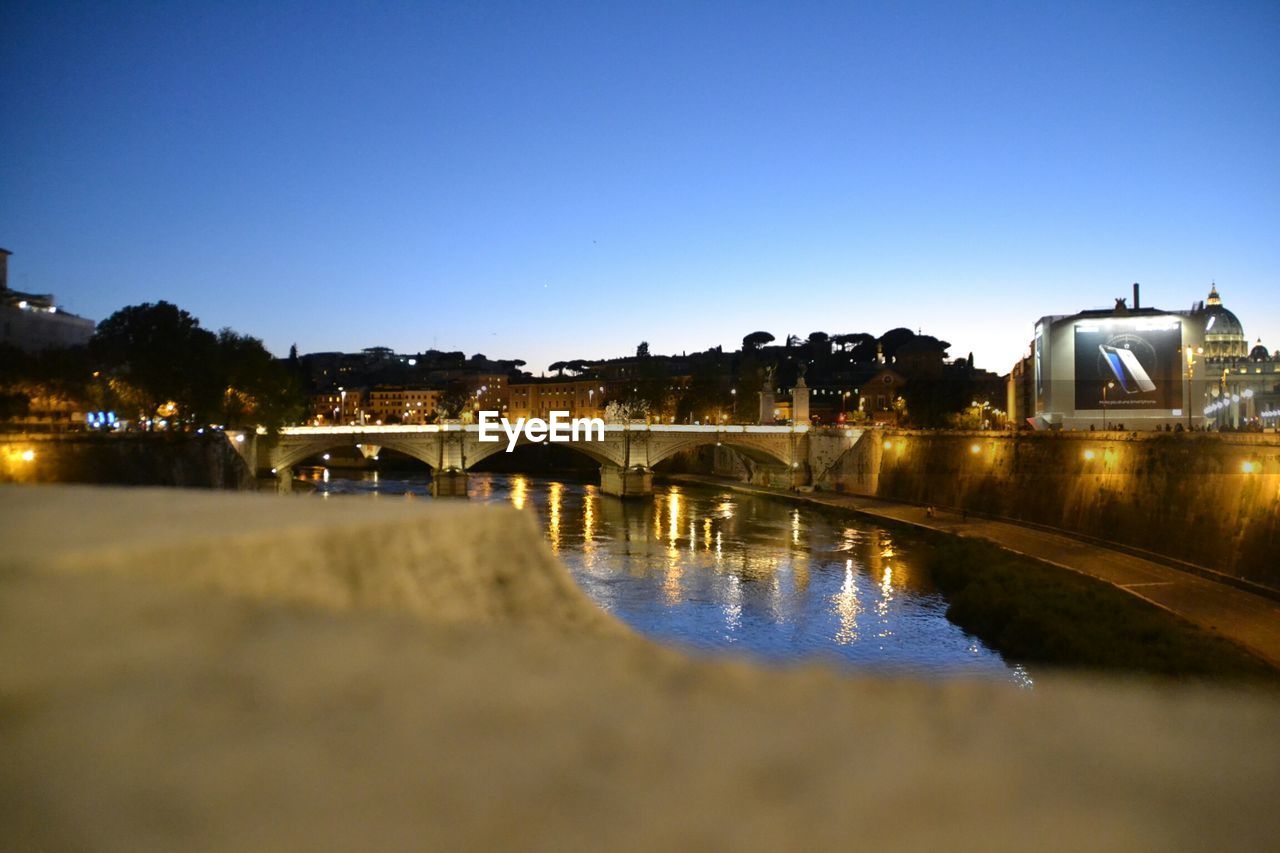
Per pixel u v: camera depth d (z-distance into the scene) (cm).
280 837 230
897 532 8650
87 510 483
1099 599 4731
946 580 6012
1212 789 287
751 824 260
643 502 11800
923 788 282
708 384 18050
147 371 8406
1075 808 274
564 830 249
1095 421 9638
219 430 9038
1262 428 9462
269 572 423
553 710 326
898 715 343
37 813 230
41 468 6719
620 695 350
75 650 310
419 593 493
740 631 4906
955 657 4322
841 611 5378
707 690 364
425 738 289
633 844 248
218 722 279
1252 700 361
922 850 245
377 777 264
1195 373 9438
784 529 8975
